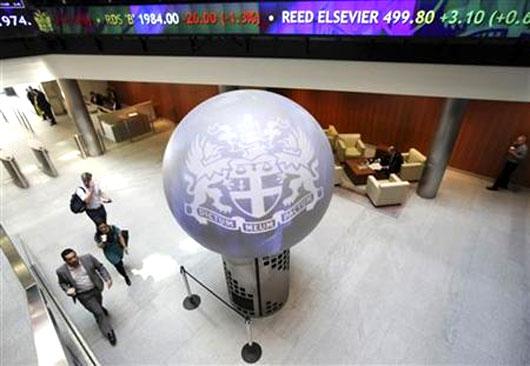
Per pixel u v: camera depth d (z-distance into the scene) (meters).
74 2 7.59
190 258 6.03
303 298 5.15
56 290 5.36
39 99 12.80
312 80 6.34
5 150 10.89
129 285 5.44
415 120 9.05
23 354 4.47
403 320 4.78
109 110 13.98
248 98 3.17
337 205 7.47
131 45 7.50
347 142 9.54
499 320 4.75
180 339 4.59
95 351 4.45
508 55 4.84
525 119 7.29
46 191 8.48
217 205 2.83
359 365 4.22
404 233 6.55
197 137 2.91
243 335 4.62
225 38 6.54
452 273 5.57
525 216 7.02
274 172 2.78
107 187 8.52
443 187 8.16
